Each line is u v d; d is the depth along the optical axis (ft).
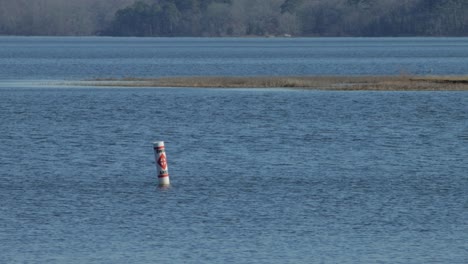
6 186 409.90
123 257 287.28
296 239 308.60
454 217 341.62
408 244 301.43
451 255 288.10
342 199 377.91
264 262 281.54
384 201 372.99
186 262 281.95
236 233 317.42
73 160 493.36
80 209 357.41
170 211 353.31
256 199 377.91
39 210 355.56
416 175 440.86
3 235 314.35
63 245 301.63
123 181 424.05
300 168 464.24
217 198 380.17
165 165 407.44
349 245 300.61
